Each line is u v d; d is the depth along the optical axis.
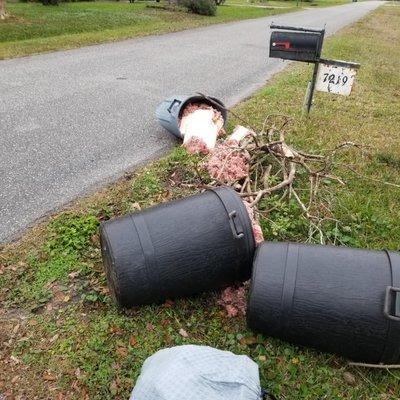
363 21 28.95
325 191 4.82
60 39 14.09
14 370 2.95
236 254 3.19
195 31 18.55
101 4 26.50
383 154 5.80
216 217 3.19
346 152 5.90
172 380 2.44
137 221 3.20
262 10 33.88
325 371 2.99
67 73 10.15
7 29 15.06
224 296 3.49
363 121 7.36
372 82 10.27
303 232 4.24
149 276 3.12
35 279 3.66
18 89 8.77
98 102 8.12
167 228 3.16
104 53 12.59
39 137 6.44
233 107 7.77
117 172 5.43
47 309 3.40
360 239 4.16
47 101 8.09
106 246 3.18
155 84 9.51
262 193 4.30
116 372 2.95
